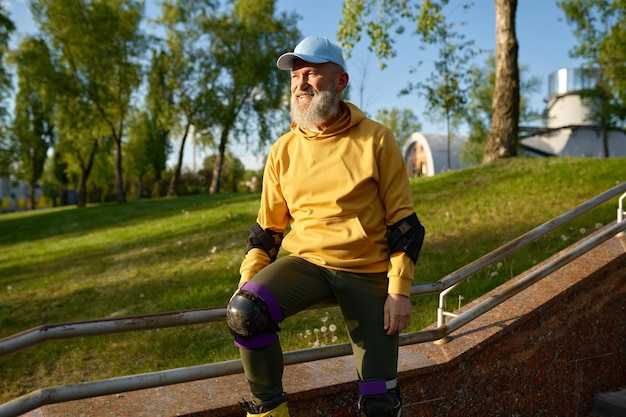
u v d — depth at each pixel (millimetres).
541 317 3596
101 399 2406
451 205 9344
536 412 3592
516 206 8656
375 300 2230
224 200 17938
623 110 29297
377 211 2279
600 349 4000
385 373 2191
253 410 2133
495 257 3164
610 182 9234
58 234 16453
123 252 10008
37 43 31656
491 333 3293
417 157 50094
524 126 41438
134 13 32969
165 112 35781
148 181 59500
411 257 2201
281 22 34344
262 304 2055
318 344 4258
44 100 33344
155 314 2162
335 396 2666
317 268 2264
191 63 34344
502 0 12539
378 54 13867
